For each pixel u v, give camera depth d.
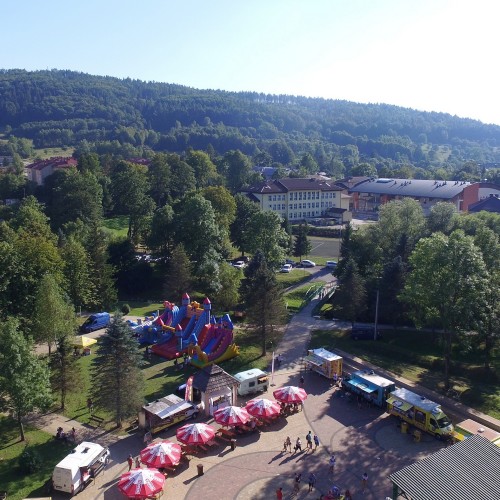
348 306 71.44
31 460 40.12
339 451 43.47
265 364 61.56
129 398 46.22
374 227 92.12
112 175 166.62
